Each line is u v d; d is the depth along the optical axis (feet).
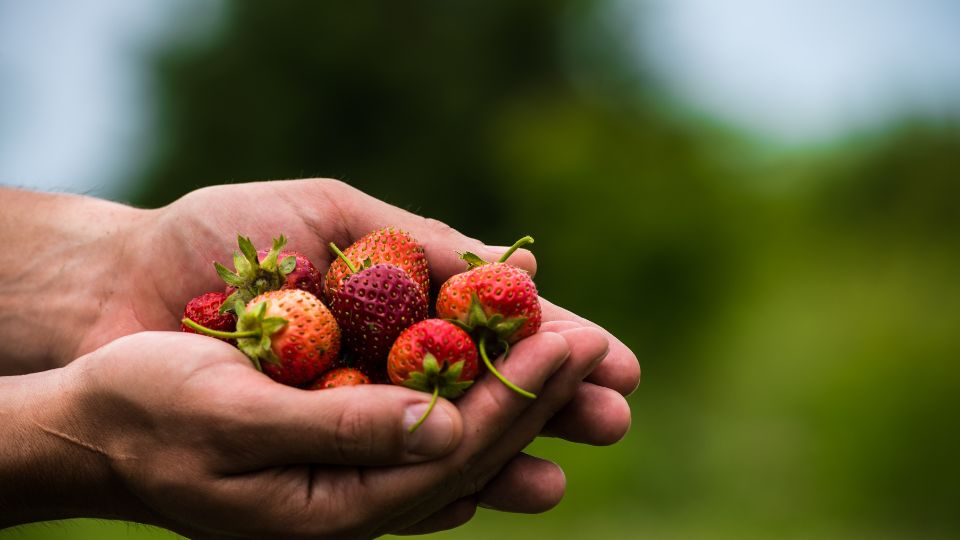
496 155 60.85
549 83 65.16
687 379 48.83
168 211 12.51
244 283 9.98
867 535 34.45
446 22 64.85
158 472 8.36
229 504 8.36
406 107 64.23
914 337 40.55
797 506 35.58
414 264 10.71
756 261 52.49
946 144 54.75
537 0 63.52
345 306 9.31
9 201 13.05
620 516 34.19
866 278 48.26
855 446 37.47
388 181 63.52
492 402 8.45
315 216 12.09
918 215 53.31
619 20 64.44
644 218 53.93
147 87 64.54
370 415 7.70
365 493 8.32
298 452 7.94
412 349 8.48
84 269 12.55
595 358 8.93
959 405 37.19
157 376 8.13
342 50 62.80
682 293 52.95
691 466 37.60
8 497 9.03
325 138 64.75
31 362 12.41
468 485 9.29
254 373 8.16
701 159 57.06
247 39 64.75
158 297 12.45
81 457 8.66
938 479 36.09
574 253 54.85
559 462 35.58
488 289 8.96
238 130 63.77
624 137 58.70
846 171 55.57
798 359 43.75
